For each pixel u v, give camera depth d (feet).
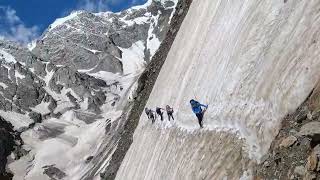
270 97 45.52
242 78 55.83
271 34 52.06
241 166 46.11
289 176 36.27
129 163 139.03
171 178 72.43
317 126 35.42
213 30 89.30
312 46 41.27
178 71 114.62
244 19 66.49
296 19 46.62
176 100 100.07
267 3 57.67
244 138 48.52
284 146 39.17
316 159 33.12
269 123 44.14
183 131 80.12
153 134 115.85
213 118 62.03
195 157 62.54
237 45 63.72
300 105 40.29
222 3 91.81
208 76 77.05
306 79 40.22
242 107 52.08
